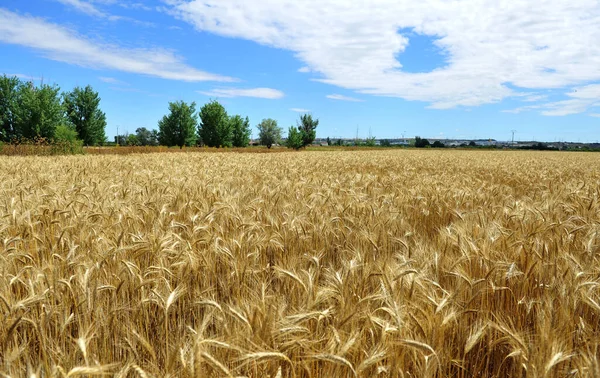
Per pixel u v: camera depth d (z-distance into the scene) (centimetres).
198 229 444
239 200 682
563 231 448
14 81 4697
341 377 225
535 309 303
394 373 223
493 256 367
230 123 7788
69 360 220
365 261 388
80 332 244
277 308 254
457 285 309
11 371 217
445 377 240
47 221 478
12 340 261
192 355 190
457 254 396
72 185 789
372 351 224
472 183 1084
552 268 345
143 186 812
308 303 262
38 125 4381
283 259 407
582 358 222
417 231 591
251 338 215
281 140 9469
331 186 909
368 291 315
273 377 224
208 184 880
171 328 308
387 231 504
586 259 357
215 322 270
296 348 227
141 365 244
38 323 283
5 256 346
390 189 925
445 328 250
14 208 539
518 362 238
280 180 1054
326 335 245
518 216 540
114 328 282
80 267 325
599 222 496
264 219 558
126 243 423
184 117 7044
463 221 531
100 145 6794
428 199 736
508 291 334
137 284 331
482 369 275
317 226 494
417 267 351
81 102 6347
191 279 371
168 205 638
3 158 2192
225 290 352
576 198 698
